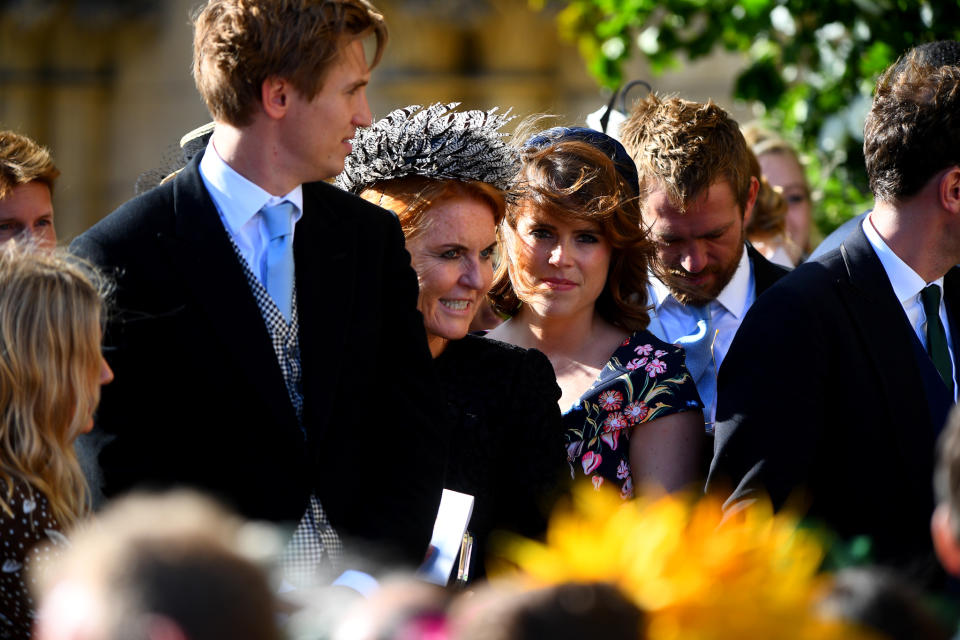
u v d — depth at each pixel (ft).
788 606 17.37
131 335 30.71
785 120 87.51
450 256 38.37
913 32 79.56
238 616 15.14
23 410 28.66
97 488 30.45
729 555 17.78
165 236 31.19
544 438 37.81
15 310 28.89
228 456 30.83
